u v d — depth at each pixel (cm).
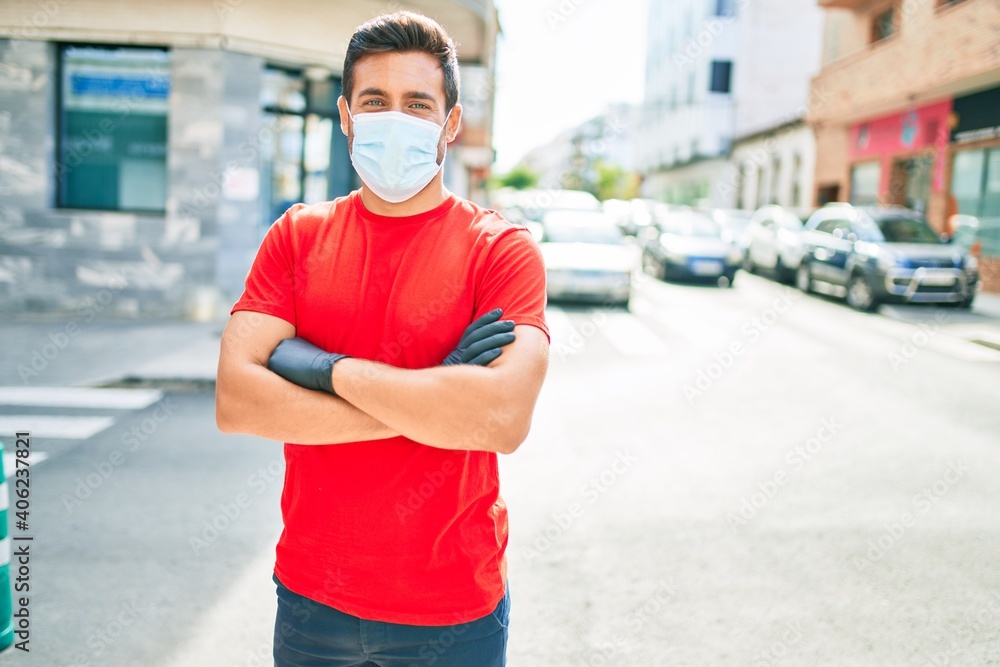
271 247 161
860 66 1936
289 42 1094
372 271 154
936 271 1234
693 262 1680
